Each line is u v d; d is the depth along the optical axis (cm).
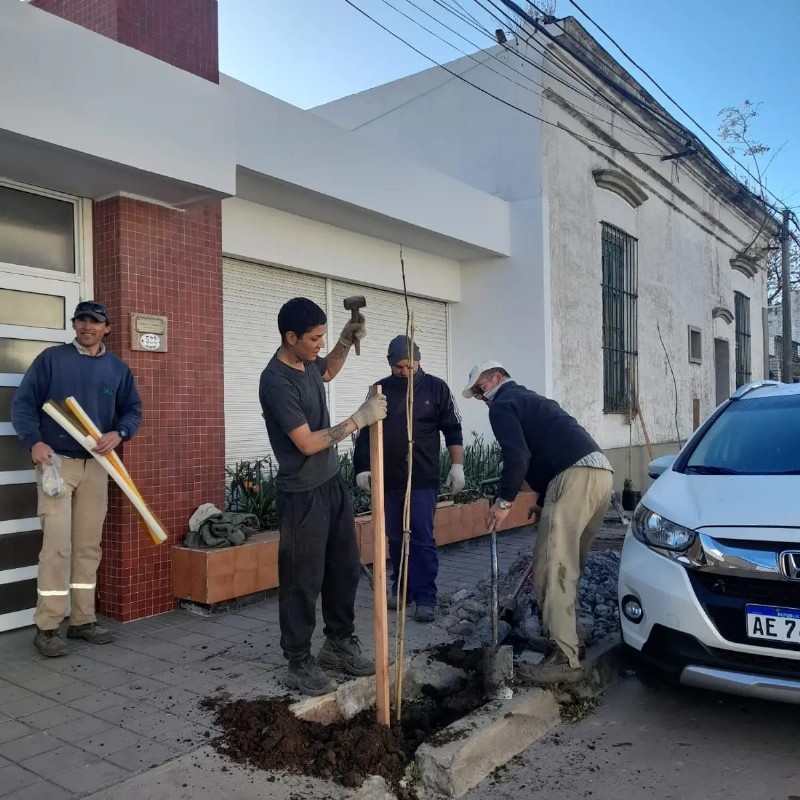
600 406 1110
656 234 1342
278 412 361
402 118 1095
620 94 1125
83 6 533
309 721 362
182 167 493
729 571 364
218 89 519
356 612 546
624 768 355
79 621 473
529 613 516
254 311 726
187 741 337
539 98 964
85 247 523
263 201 698
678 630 376
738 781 340
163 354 534
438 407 544
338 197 694
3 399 489
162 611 534
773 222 1875
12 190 490
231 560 535
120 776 307
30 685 404
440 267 964
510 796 331
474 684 427
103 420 477
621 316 1214
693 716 412
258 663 432
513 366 969
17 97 409
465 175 1032
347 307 394
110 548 518
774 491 393
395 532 539
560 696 419
